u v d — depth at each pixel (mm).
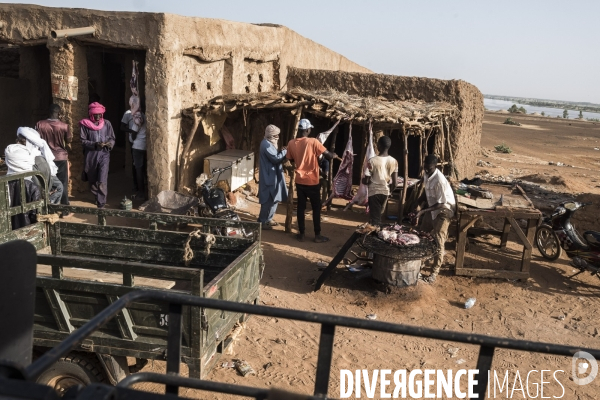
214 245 6012
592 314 7648
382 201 9211
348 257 9297
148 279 5676
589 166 25797
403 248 7516
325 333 2385
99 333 4551
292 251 9461
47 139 10094
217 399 5227
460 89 14211
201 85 11867
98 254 6355
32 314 2402
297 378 5656
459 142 14430
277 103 10945
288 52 15680
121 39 10727
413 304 7539
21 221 6418
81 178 11844
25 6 11453
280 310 2373
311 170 9695
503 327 7137
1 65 14453
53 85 11383
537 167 23500
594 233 8461
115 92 16156
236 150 12891
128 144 13445
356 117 10648
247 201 12406
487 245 10164
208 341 4531
